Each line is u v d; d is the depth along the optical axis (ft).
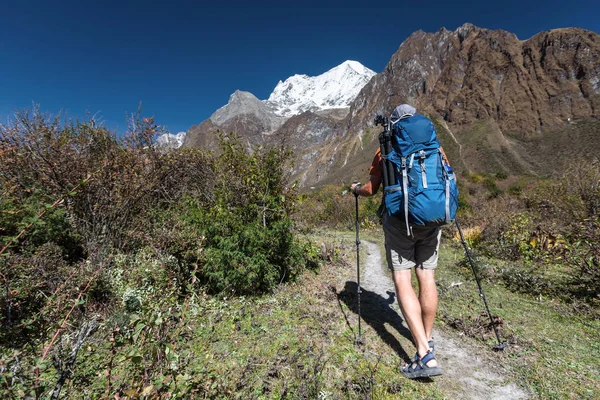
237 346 9.50
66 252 14.83
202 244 14.14
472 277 16.69
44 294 10.12
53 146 16.07
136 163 19.57
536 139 647.97
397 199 7.89
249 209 16.51
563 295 13.19
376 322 11.37
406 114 8.76
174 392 6.04
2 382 5.38
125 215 17.33
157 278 12.76
